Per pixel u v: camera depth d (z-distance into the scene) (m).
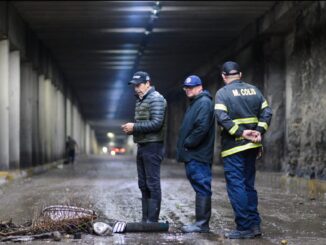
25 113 23.47
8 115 19.22
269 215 10.09
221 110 7.59
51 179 19.92
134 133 8.30
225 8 19.92
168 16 21.31
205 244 7.23
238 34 24.80
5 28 18.39
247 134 7.54
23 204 11.55
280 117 20.39
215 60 30.08
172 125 47.75
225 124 7.52
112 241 7.40
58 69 33.94
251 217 7.77
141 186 8.45
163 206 11.26
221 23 22.59
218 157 30.45
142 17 21.53
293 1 16.39
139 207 11.04
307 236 7.92
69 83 42.47
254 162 7.80
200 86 8.02
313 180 14.59
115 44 27.11
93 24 22.73
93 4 19.39
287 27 19.62
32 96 24.42
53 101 32.22
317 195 13.67
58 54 30.23
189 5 19.58
